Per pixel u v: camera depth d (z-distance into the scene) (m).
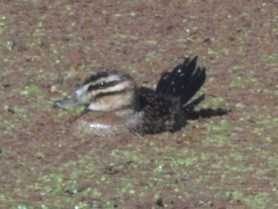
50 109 16.66
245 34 19.70
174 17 20.25
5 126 16.03
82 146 15.38
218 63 18.53
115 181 14.30
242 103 17.03
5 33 19.62
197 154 15.19
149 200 13.67
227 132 15.97
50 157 15.05
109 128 15.78
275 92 17.42
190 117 16.53
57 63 18.47
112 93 15.88
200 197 13.80
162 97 16.36
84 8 20.61
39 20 20.16
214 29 19.86
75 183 14.23
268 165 14.84
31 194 13.94
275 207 13.62
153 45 19.25
